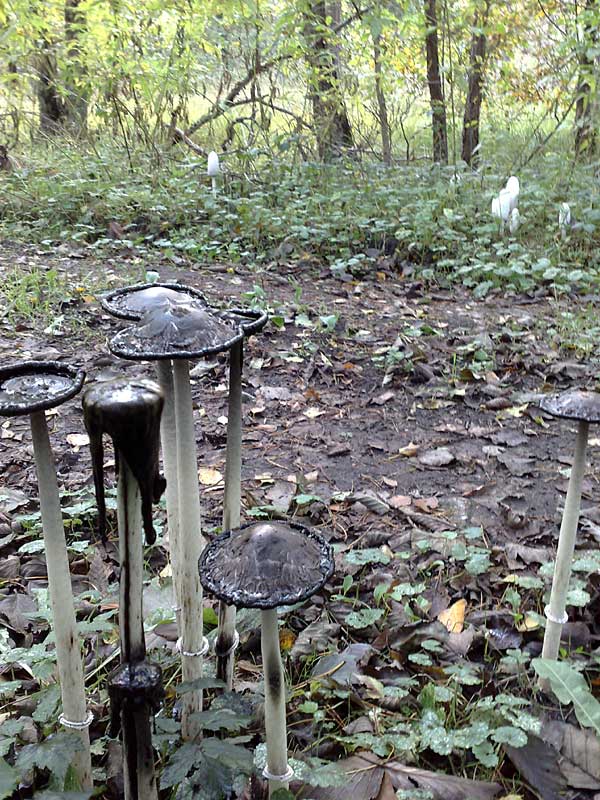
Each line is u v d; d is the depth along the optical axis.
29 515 0.74
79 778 0.41
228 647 0.48
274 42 2.29
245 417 0.99
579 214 1.83
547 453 0.91
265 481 0.83
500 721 0.50
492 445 0.93
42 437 0.35
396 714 0.51
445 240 1.69
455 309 1.42
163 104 2.66
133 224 1.81
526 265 1.61
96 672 0.53
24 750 0.39
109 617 0.60
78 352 1.14
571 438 0.95
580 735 0.49
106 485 0.81
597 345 1.23
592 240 1.73
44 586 0.65
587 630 0.60
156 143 2.40
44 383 0.34
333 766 0.43
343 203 1.90
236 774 0.42
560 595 0.51
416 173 2.14
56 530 0.37
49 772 0.44
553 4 2.46
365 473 0.86
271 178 2.12
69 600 0.38
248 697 0.50
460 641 0.58
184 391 0.39
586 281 1.54
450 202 1.90
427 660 0.55
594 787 0.46
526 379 1.12
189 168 2.14
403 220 1.77
